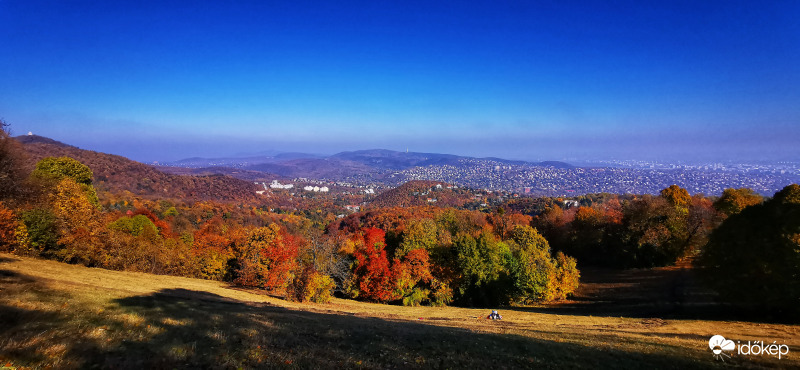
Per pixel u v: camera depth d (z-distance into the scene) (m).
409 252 39.69
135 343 8.45
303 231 104.00
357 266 39.34
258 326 12.62
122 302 14.20
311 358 9.04
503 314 29.81
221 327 11.68
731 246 25.03
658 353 13.27
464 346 12.79
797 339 16.73
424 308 33.81
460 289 38.72
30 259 26.27
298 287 29.91
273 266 33.16
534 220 79.31
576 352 12.92
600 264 56.84
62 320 9.65
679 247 47.97
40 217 29.08
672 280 39.00
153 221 60.19
